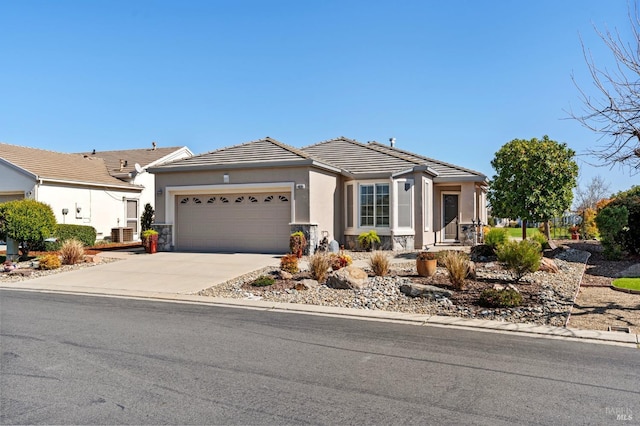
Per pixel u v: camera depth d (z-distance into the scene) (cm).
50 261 1430
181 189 1812
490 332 730
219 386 488
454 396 463
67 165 2439
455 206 2209
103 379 508
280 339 680
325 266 1152
